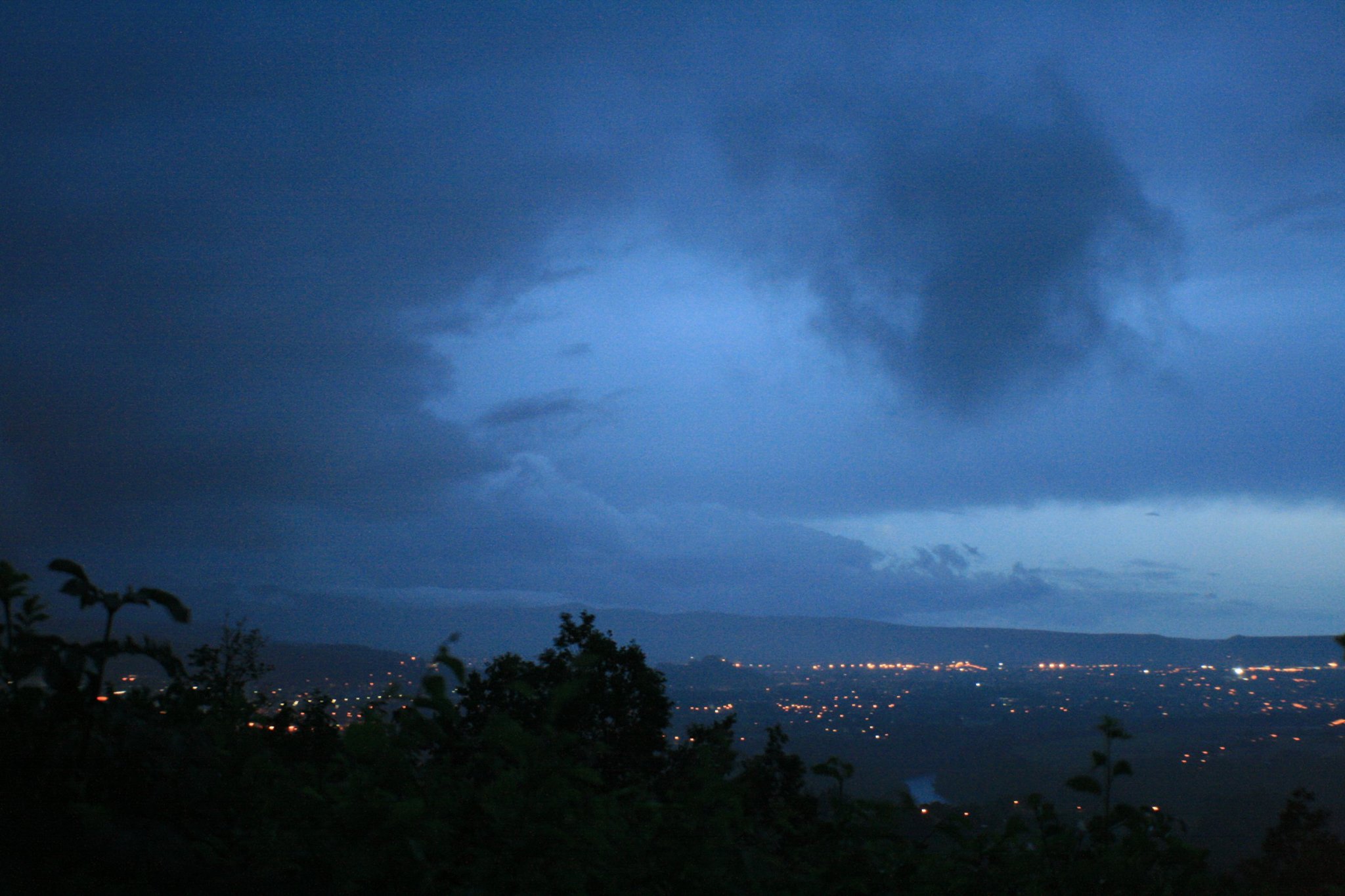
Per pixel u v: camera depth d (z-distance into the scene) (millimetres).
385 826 3049
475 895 2971
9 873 2500
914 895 4094
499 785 3230
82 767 3473
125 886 2648
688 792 3943
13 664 3328
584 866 3400
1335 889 4625
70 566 3545
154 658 3627
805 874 4180
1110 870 4102
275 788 3627
